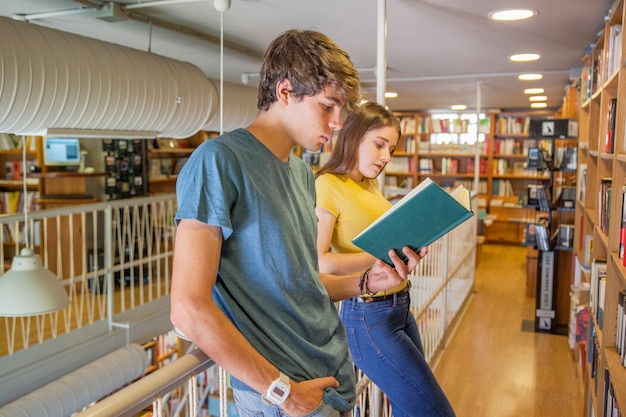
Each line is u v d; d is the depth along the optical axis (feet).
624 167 6.95
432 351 12.38
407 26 10.25
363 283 4.62
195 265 2.98
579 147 13.57
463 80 17.67
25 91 7.06
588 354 9.43
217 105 11.40
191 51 12.82
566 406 10.80
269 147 3.49
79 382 12.17
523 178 30.81
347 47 12.31
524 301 18.33
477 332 15.14
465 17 9.57
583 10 9.00
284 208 3.38
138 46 12.33
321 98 3.34
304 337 3.57
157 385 3.18
